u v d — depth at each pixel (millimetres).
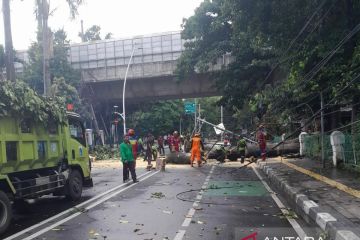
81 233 8148
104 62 46500
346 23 15867
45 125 10820
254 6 16266
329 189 12047
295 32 16797
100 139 44812
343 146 17641
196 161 26109
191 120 78875
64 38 45312
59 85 38156
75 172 12500
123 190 14281
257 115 34906
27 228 8750
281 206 10688
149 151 22438
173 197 12422
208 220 9070
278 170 18234
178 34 44531
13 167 9672
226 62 39062
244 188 14273
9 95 9250
